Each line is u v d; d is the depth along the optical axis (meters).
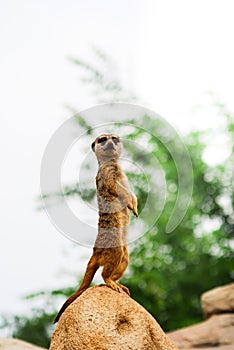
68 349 7.28
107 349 7.14
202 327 13.27
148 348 7.28
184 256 20.86
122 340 7.22
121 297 7.60
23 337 18.16
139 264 20.47
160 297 19.73
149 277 19.80
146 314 7.55
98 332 7.23
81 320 7.32
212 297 14.08
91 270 7.91
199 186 21.34
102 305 7.45
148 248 20.62
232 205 21.39
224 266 20.55
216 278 20.52
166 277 20.36
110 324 7.30
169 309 20.00
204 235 21.31
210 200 21.42
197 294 20.31
